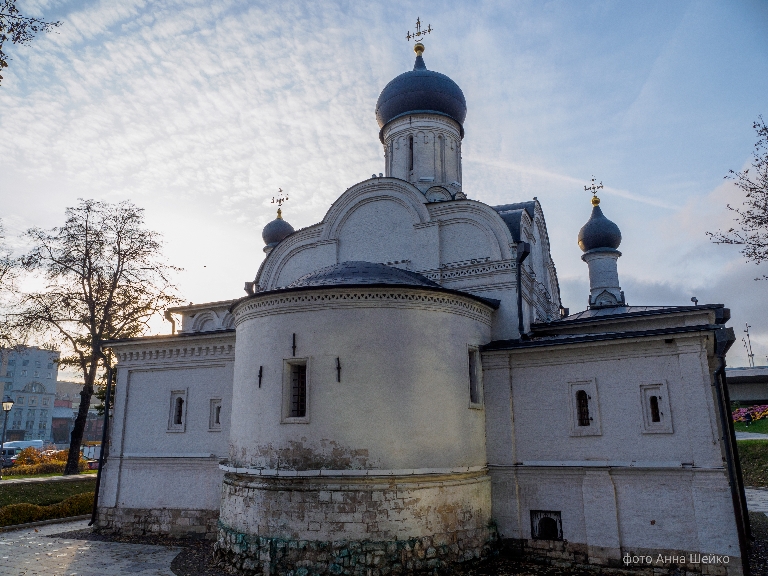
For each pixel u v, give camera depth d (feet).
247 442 49.52
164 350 69.87
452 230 66.95
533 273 71.77
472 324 55.36
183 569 48.57
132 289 112.37
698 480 45.01
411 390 47.96
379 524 44.14
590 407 51.34
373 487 44.73
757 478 103.40
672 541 45.50
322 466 45.55
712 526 43.83
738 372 184.14
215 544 51.47
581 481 50.24
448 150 87.04
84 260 108.17
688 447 46.26
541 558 50.26
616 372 50.67
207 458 63.77
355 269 54.39
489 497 52.90
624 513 47.85
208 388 66.49
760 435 134.62
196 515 62.80
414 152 85.46
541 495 51.80
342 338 48.19
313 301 49.44
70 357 119.85
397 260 68.28
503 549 51.78
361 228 71.72
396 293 49.57
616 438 49.44
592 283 99.91
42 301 105.70
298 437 46.60
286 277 76.69
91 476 101.91
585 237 100.94
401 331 49.03
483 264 63.36
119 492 67.67
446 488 47.75
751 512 75.97
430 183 83.10
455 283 64.39
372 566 42.63
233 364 65.51
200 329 94.02
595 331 66.74
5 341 106.63
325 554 43.42
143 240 113.70
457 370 51.67
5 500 78.13
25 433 311.06
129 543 60.34
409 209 69.21
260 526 46.09
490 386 55.67
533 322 69.97
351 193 72.64
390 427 46.47
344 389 47.01
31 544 59.72
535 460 52.49
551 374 53.62
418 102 85.97
